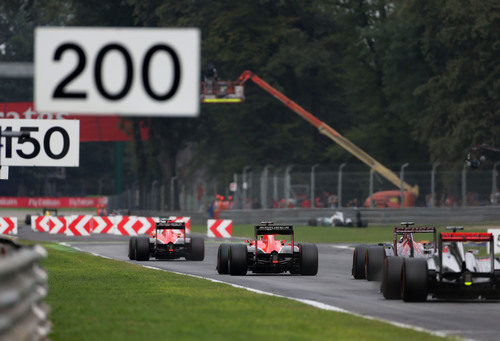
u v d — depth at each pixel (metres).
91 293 64.69
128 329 43.31
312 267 86.81
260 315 50.69
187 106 34.38
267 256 86.31
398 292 62.81
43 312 36.06
